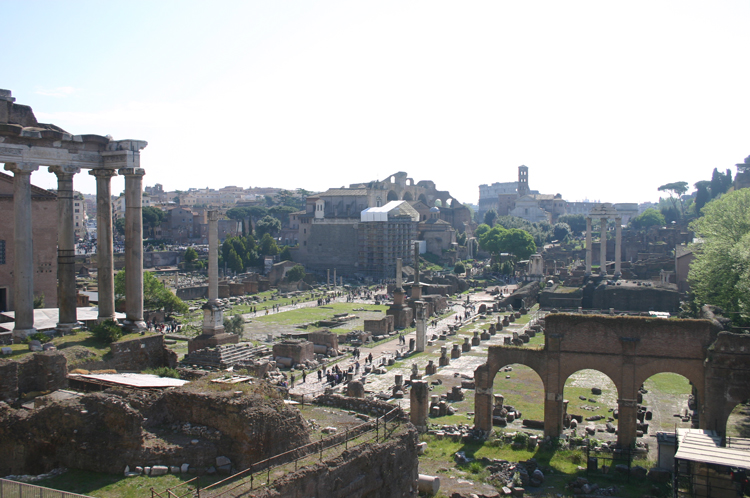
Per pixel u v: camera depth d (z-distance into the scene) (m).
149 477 24.70
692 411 55.75
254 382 30.34
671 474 40.72
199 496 22.28
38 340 40.09
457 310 144.50
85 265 179.00
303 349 82.38
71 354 38.97
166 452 25.62
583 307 134.00
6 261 71.31
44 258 79.44
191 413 27.97
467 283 189.12
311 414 34.56
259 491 22.78
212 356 70.25
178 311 112.94
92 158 44.41
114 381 34.44
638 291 127.00
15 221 40.12
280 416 27.17
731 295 72.56
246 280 173.25
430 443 48.12
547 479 41.19
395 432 31.19
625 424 46.78
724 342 43.09
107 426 25.92
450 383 69.69
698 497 34.78
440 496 37.16
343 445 28.47
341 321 120.31
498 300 153.25
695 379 45.31
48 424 26.88
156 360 43.97
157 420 28.31
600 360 47.53
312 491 24.91
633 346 46.56
